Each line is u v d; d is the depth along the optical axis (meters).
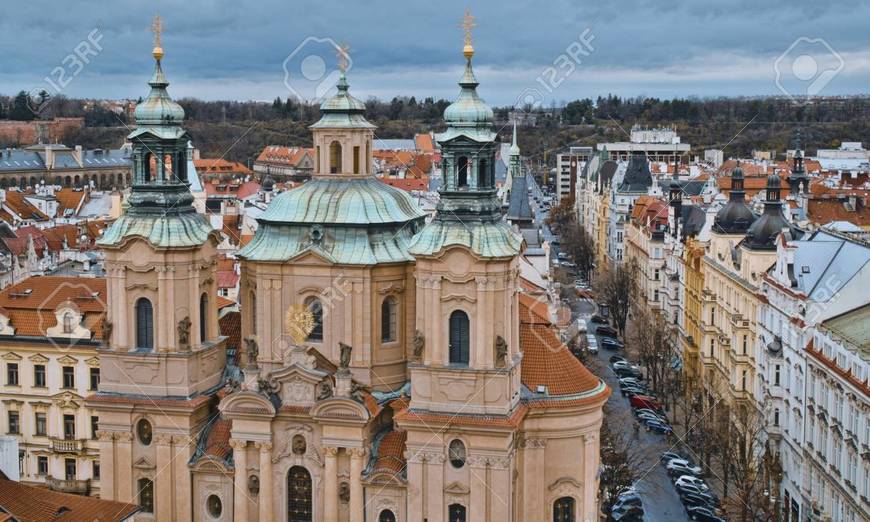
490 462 91.44
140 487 100.75
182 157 101.19
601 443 134.62
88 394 125.81
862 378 104.69
